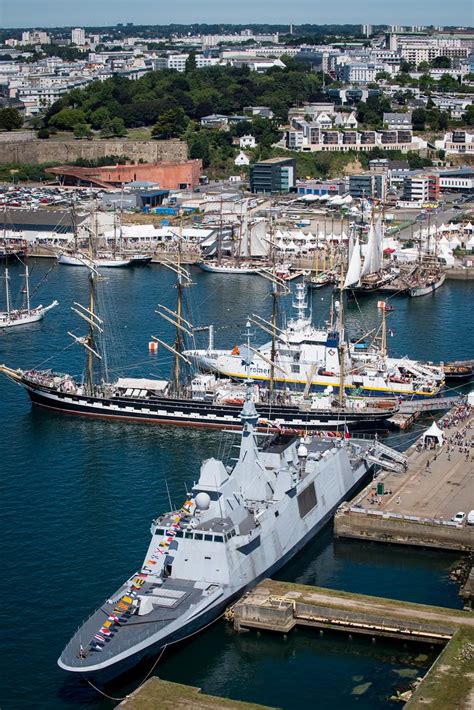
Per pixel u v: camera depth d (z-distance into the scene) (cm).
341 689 14162
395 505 18762
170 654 14888
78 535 18400
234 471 17388
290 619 15388
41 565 17325
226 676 14475
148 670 14600
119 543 18100
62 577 16938
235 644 15112
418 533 17925
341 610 15262
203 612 15025
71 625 15588
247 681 14375
